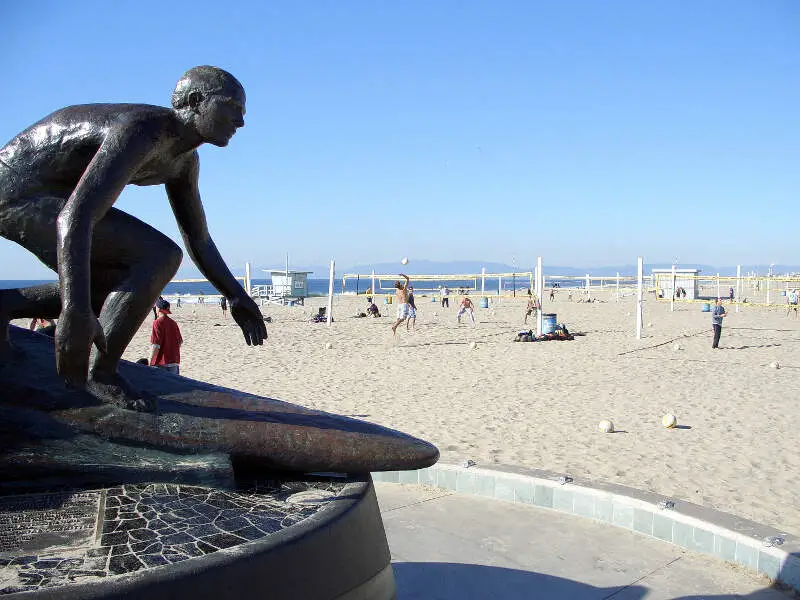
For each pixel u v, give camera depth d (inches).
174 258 119.0
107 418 115.6
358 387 424.5
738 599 146.9
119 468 113.7
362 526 107.7
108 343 115.3
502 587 152.5
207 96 112.1
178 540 92.0
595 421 320.8
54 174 115.2
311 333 803.4
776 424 313.6
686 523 172.4
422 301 1724.9
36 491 109.7
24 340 126.1
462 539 178.5
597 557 167.6
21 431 111.9
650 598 147.5
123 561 85.4
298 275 1561.3
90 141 112.0
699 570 160.4
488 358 567.5
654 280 1957.4
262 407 129.8
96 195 105.5
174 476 114.3
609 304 1507.1
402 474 223.8
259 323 143.6
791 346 661.9
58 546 89.7
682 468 241.8
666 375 467.8
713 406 357.4
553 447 271.9
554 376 465.7
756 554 158.6
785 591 149.6
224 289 141.5
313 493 113.6
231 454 118.5
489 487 209.9
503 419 327.0
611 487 195.9
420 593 149.3
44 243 115.1
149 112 112.3
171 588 80.4
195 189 132.3
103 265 118.6
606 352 605.6
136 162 109.7
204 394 129.6
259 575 87.7
